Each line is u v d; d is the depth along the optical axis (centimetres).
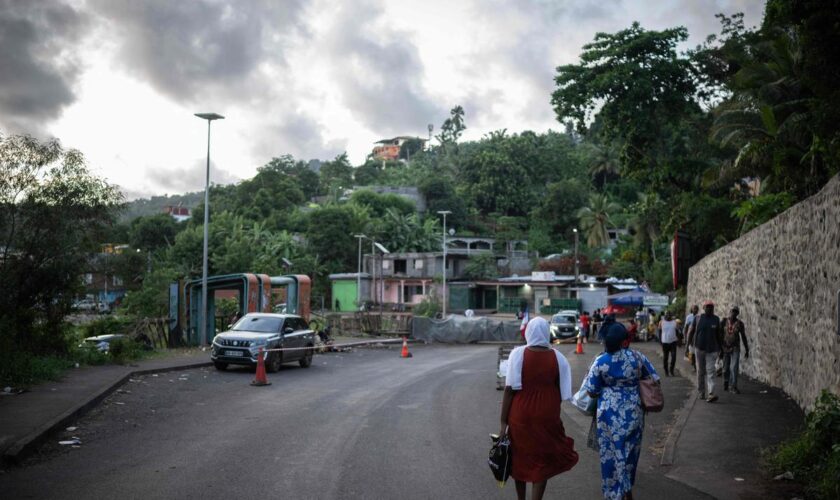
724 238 3431
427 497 688
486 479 762
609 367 632
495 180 10712
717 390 1464
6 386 1298
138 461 833
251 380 1769
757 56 2902
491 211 10850
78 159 1788
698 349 1313
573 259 7838
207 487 715
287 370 2088
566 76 3412
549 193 10275
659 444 959
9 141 1694
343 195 12244
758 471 778
